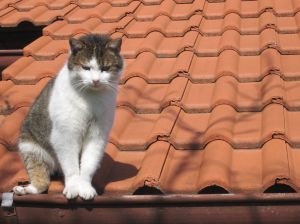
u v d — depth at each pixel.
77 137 4.61
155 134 5.13
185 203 4.38
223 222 4.38
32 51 6.99
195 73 6.25
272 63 6.18
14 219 4.63
